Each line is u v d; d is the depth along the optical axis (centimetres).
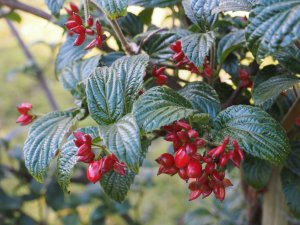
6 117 147
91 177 33
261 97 37
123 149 30
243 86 43
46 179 80
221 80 48
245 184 59
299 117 41
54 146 37
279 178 49
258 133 33
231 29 47
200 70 35
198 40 36
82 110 40
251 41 30
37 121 39
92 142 33
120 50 46
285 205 50
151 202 118
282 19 30
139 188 90
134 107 32
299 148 44
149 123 31
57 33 134
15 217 84
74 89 43
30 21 187
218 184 34
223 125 35
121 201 41
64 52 47
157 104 32
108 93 34
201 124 35
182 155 32
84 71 43
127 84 35
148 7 44
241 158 32
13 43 186
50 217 109
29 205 113
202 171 33
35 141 38
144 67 36
